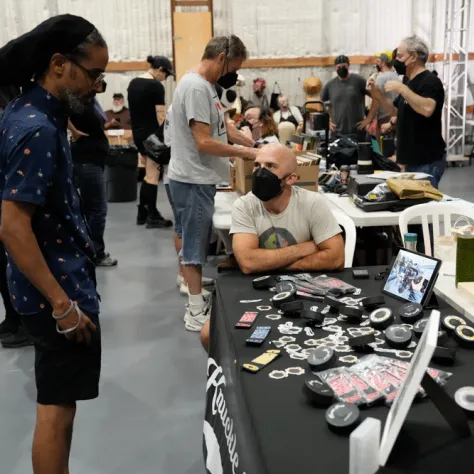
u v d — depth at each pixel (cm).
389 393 152
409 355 177
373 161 457
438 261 212
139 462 260
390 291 223
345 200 393
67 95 187
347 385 158
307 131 717
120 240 620
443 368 168
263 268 257
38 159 178
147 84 613
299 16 997
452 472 126
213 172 375
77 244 199
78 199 200
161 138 452
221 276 258
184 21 970
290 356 179
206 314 391
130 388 324
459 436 137
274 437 140
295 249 260
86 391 205
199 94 354
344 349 183
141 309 436
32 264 182
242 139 425
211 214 384
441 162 463
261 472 131
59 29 180
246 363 175
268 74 1013
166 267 532
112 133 873
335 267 259
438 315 134
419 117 450
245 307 220
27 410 304
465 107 1015
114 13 955
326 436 139
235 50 357
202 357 360
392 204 355
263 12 990
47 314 195
